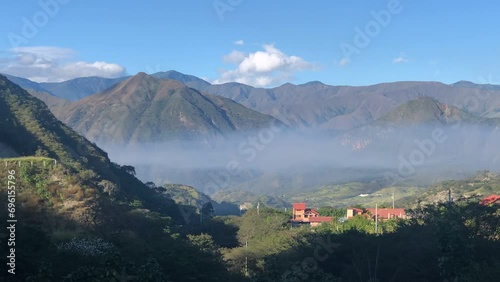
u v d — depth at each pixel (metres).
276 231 67.25
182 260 32.44
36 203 43.47
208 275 34.25
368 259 31.56
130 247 32.72
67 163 65.81
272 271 25.42
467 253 24.08
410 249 32.19
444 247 24.67
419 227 35.78
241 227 72.56
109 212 49.47
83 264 23.03
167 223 57.97
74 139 81.19
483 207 30.59
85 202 47.00
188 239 52.25
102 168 78.38
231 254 49.16
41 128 72.69
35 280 17.06
